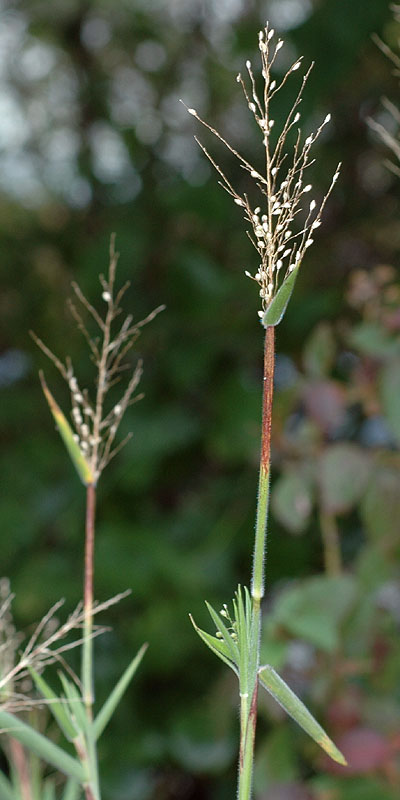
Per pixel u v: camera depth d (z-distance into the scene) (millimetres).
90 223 2086
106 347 499
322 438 1072
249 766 411
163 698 1481
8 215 2166
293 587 1004
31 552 1620
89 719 481
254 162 1799
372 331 1054
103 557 1475
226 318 1643
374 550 1035
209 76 2162
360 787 931
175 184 1844
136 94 2275
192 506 1640
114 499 1637
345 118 1832
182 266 1659
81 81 2330
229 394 1562
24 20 2342
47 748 466
